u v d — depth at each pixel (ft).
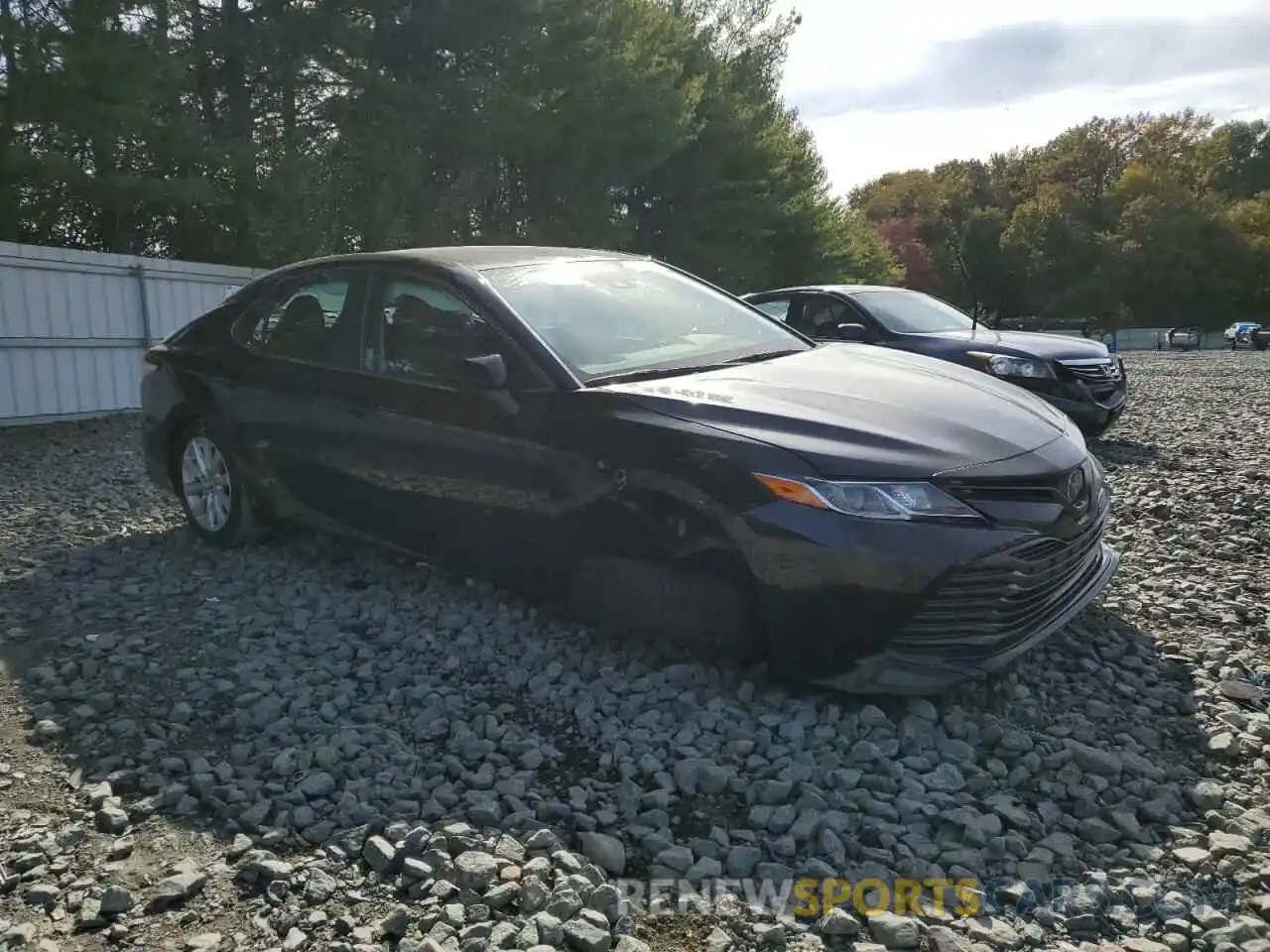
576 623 14.15
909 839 9.25
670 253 83.66
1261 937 7.86
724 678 12.30
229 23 53.52
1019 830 9.50
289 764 10.69
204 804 10.14
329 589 15.98
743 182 85.87
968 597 10.89
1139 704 12.00
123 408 39.58
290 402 16.20
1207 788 9.99
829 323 30.35
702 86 81.00
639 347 14.28
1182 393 49.29
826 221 101.40
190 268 41.60
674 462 11.78
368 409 15.02
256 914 8.43
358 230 54.44
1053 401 27.30
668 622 12.17
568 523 12.79
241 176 48.19
